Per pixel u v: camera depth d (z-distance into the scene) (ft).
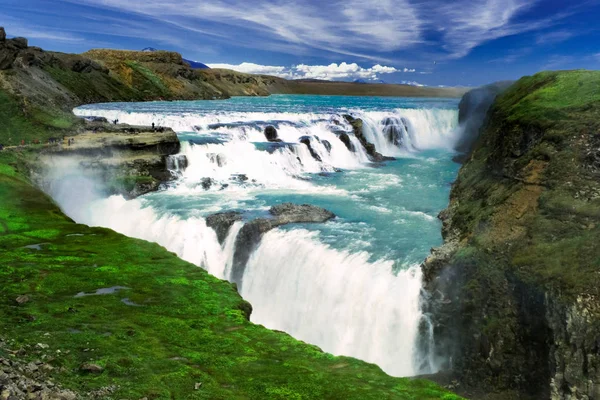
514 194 96.84
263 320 107.34
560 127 100.07
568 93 114.11
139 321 66.03
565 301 69.82
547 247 79.15
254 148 184.24
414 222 120.47
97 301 72.02
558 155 95.09
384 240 107.34
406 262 95.09
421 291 88.28
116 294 75.41
